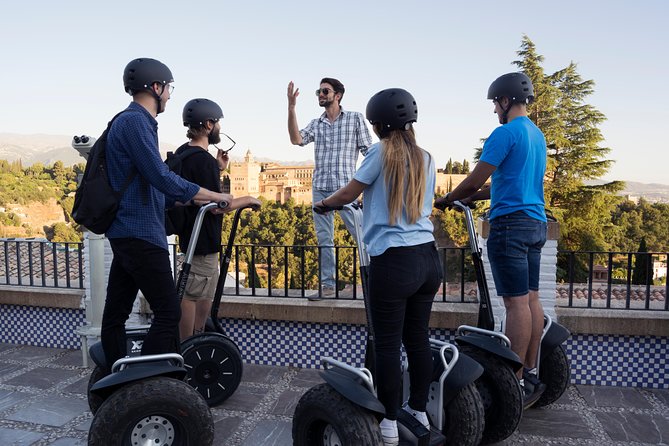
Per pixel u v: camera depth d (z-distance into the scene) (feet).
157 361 7.36
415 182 6.51
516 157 8.54
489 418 8.29
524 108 8.96
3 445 8.68
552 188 125.39
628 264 11.78
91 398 8.73
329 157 13.23
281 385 11.54
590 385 11.62
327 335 12.57
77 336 14.34
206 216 9.82
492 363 8.21
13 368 12.77
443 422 7.61
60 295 14.15
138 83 7.41
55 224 526.57
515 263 8.65
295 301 12.71
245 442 8.86
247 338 13.05
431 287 6.80
